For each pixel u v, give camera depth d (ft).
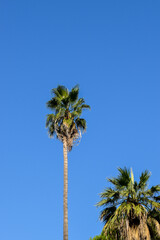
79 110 114.21
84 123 111.34
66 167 102.89
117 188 99.04
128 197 97.76
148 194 96.78
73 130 109.19
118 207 94.43
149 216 93.66
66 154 105.29
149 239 89.35
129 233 90.38
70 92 115.75
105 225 94.79
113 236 93.76
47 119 111.86
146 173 99.96
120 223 91.86
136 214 90.68
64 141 107.34
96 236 105.70
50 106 115.24
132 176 100.89
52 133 111.14
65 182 100.12
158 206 94.12
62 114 110.83
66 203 96.84
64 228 93.56
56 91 118.01
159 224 91.97
